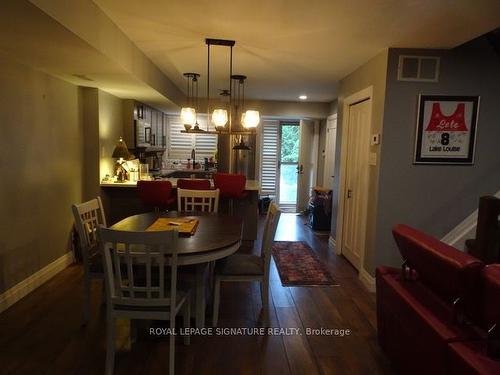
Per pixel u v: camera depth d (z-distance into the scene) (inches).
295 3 90.9
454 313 64.1
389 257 132.6
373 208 134.0
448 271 62.1
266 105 270.5
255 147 284.7
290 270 153.9
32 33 84.0
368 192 139.6
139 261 82.2
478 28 105.4
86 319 102.0
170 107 237.3
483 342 59.3
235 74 180.4
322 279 144.0
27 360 85.5
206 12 98.5
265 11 96.8
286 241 203.5
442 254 63.7
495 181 130.8
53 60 111.3
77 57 106.6
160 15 101.7
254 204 186.1
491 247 114.3
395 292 80.4
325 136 280.5
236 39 122.0
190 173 269.7
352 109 167.6
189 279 96.4
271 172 302.5
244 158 282.4
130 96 187.6
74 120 155.4
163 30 114.4
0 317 105.7
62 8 77.7
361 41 119.0
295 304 120.6
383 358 90.4
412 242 73.8
